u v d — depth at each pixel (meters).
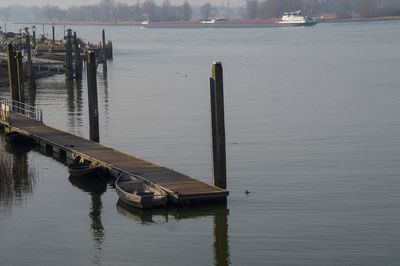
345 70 146.38
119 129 80.19
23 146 69.50
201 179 57.97
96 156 60.38
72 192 53.75
